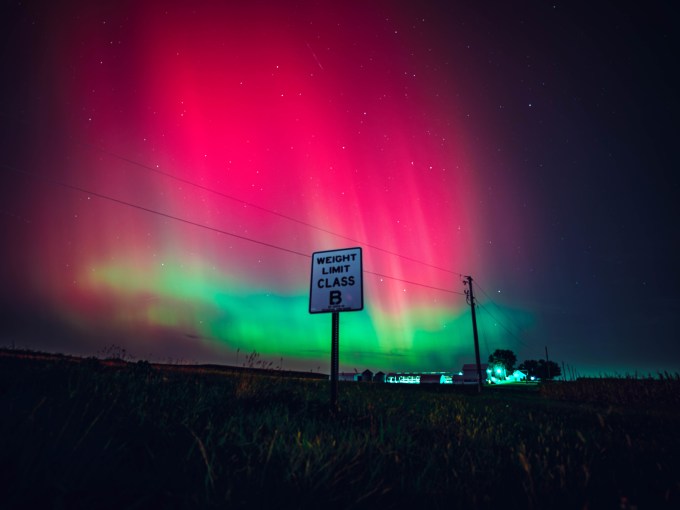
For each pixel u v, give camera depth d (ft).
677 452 20.18
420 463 14.80
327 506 9.58
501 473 13.76
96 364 25.08
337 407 24.20
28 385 15.38
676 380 70.64
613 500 11.44
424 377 200.54
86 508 7.77
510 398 71.20
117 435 11.99
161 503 8.47
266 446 13.08
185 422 14.73
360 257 27.58
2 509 7.15
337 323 26.66
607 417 38.47
